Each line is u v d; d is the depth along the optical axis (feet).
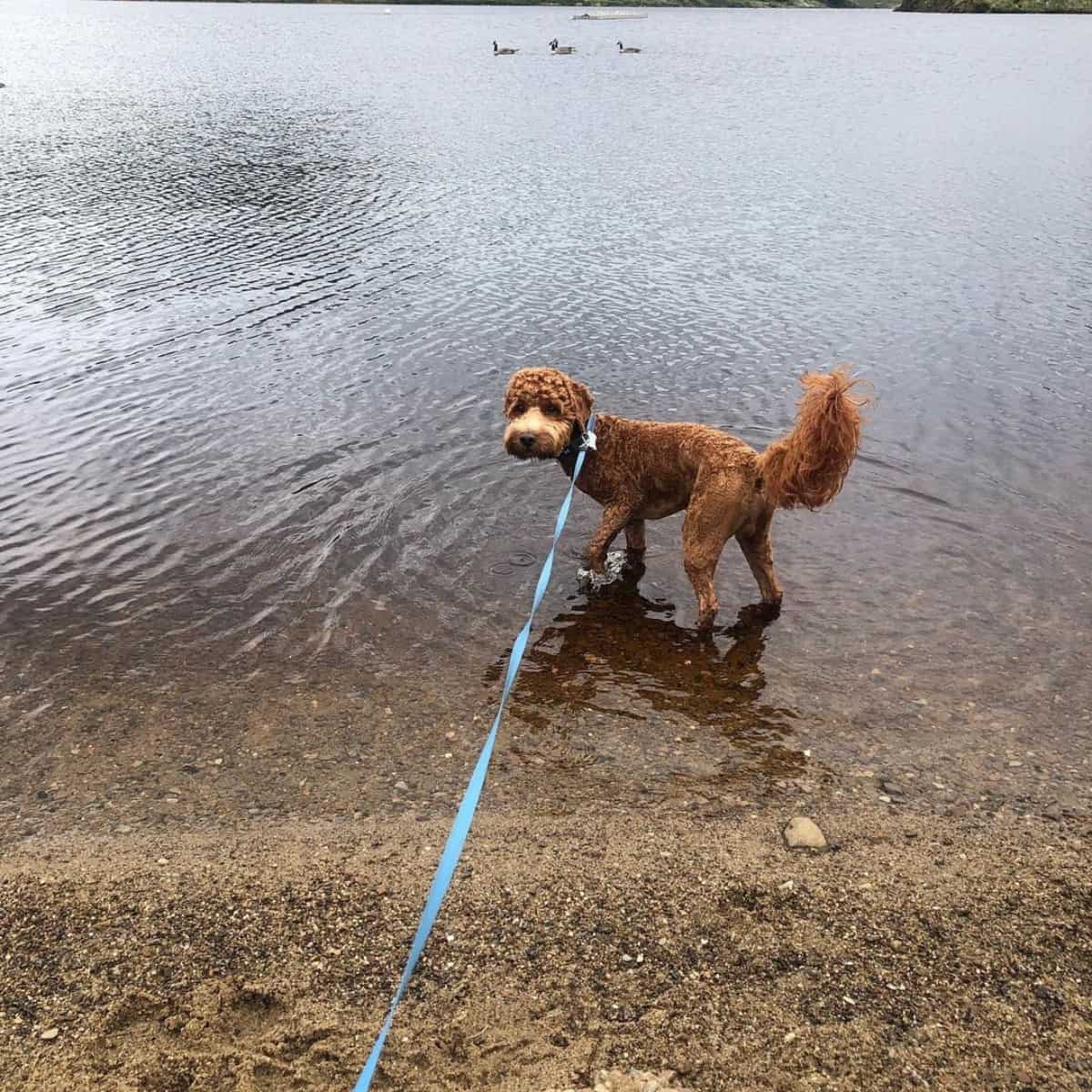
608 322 17.28
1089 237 23.03
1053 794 7.00
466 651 8.67
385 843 6.70
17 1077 5.23
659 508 9.43
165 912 6.21
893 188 29.91
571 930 6.01
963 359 15.23
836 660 8.45
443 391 14.12
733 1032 5.38
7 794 7.18
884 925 5.99
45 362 15.42
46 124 43.11
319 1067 5.26
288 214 26.17
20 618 9.16
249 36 122.52
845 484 11.27
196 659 8.59
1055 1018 5.42
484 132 42.11
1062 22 162.30
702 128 43.88
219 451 12.35
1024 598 9.12
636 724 7.78
